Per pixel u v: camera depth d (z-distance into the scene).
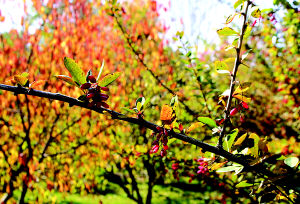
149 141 3.87
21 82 0.84
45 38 4.33
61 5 4.81
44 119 4.05
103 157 3.78
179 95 2.78
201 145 0.99
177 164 2.35
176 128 0.99
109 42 4.61
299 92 2.84
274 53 2.80
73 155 3.98
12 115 4.18
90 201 6.38
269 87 3.95
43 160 3.91
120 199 6.83
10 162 3.71
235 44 1.08
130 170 3.99
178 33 2.61
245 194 2.18
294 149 2.67
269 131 3.13
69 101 0.87
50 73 3.88
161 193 7.03
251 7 0.95
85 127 4.12
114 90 3.91
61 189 3.87
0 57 4.12
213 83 2.63
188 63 2.58
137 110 0.95
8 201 3.78
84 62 4.36
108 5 2.65
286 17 2.34
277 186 1.09
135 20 5.13
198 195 6.35
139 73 4.02
